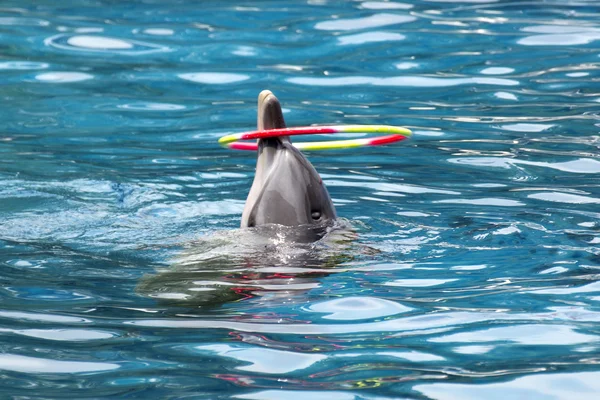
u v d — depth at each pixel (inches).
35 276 596.4
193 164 892.6
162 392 431.5
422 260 604.7
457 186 802.2
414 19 1451.8
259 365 459.5
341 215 713.0
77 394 431.5
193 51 1317.7
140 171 868.6
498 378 440.5
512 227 676.7
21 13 1518.2
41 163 892.0
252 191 625.9
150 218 724.0
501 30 1379.2
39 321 522.3
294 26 1428.4
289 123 1010.7
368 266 588.1
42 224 709.9
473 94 1110.4
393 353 470.3
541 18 1437.0
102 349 483.2
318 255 589.9
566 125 981.8
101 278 590.6
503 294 549.0
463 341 483.8
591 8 1488.7
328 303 532.7
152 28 1430.9
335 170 867.4
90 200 776.3
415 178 831.7
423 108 1063.6
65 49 1325.0
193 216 728.3
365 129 603.2
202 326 508.4
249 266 577.0
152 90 1159.0
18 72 1225.4
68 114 1066.1
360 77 1192.8
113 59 1286.9
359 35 1375.5
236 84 1178.0
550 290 553.0
